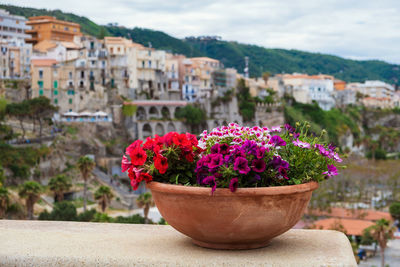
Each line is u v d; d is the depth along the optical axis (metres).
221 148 3.43
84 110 102.25
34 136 88.44
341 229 56.66
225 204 3.17
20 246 3.53
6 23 120.12
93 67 103.88
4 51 105.69
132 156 3.61
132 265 3.14
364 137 161.88
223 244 3.40
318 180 3.50
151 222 52.91
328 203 76.50
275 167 3.36
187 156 3.65
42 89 101.12
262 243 3.46
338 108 172.38
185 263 3.08
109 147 97.44
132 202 73.06
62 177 61.50
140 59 114.00
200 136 3.91
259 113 134.12
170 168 3.64
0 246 3.54
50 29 125.44
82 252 3.33
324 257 3.14
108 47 109.06
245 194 3.12
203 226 3.30
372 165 120.50
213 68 136.00
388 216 70.00
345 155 3.70
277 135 3.65
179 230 3.56
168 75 124.75
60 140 88.69
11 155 75.12
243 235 3.29
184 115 113.38
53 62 103.44
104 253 3.29
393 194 92.38
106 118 100.75
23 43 110.19
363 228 58.75
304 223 61.56
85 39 120.44
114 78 108.06
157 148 3.59
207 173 3.35
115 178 87.69
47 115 88.06
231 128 3.89
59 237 3.90
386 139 173.75
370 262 52.91
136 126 103.75
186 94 126.69
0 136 82.56
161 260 3.12
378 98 197.12
